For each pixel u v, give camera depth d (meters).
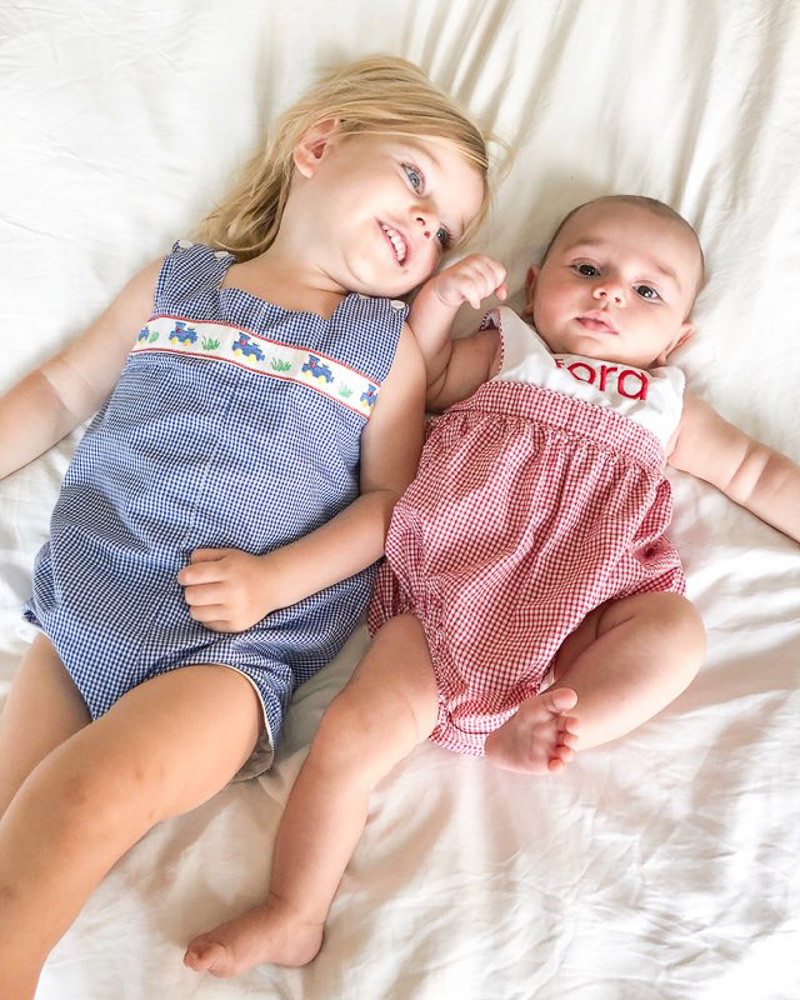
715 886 0.85
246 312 1.06
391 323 1.10
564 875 0.86
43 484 1.13
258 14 1.25
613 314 1.10
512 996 0.79
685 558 1.09
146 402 1.04
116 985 0.79
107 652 0.90
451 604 0.98
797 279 1.19
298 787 0.90
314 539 1.02
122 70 1.23
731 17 1.26
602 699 0.90
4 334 1.18
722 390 1.17
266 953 0.82
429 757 0.98
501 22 1.29
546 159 1.26
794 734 0.94
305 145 1.17
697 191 1.24
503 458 1.03
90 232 1.20
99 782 0.77
